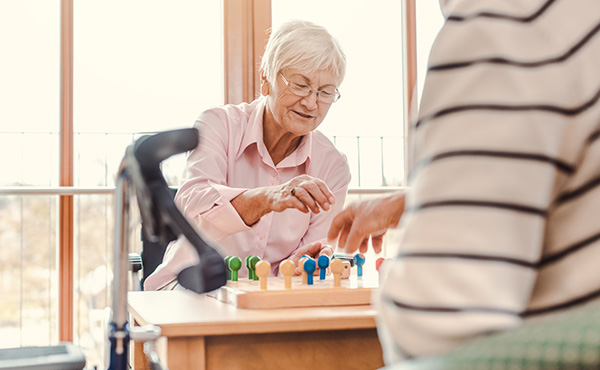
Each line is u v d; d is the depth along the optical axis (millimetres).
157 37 3664
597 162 520
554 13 556
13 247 3686
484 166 501
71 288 3566
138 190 690
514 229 491
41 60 3562
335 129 3912
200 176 1947
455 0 594
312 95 1934
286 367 1164
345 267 1596
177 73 3678
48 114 3604
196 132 728
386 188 3980
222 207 1770
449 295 473
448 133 523
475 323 454
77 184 3646
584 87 532
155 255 2094
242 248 2016
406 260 508
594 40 549
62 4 3520
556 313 512
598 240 512
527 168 499
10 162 3607
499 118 511
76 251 3660
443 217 499
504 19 548
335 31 3842
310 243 2104
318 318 1132
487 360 416
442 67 554
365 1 3900
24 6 3537
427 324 472
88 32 3588
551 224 536
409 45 3957
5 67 3553
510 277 481
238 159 2080
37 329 3740
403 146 4016
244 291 1298
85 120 3615
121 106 3652
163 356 1136
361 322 1153
